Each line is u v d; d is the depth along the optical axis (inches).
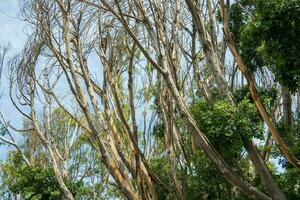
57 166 708.0
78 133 920.3
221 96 538.6
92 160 909.2
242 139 505.0
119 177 585.6
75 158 905.5
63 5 629.6
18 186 736.3
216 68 522.9
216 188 588.1
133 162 633.0
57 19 642.2
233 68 625.0
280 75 456.4
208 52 523.8
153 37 546.0
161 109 645.3
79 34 639.8
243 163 588.4
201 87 610.9
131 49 679.1
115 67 672.4
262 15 440.8
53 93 714.8
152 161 693.9
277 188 490.9
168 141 627.8
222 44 637.3
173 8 648.4
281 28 437.1
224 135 503.2
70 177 837.8
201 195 590.9
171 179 636.7
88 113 594.9
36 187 724.0
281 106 705.0
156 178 642.8
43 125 786.2
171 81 518.0
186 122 500.7
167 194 644.1
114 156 606.2
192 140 615.8
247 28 462.9
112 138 634.2
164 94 650.2
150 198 618.2
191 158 623.2
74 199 701.3
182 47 677.9
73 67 606.9
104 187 902.4
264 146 633.6
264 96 595.5
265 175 495.2
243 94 588.7
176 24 638.5
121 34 673.0
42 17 639.8
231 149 508.1
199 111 523.5
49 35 631.8
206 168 581.6
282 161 573.9
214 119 504.4
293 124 622.5
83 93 601.3
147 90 753.0
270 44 444.1
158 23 573.6
